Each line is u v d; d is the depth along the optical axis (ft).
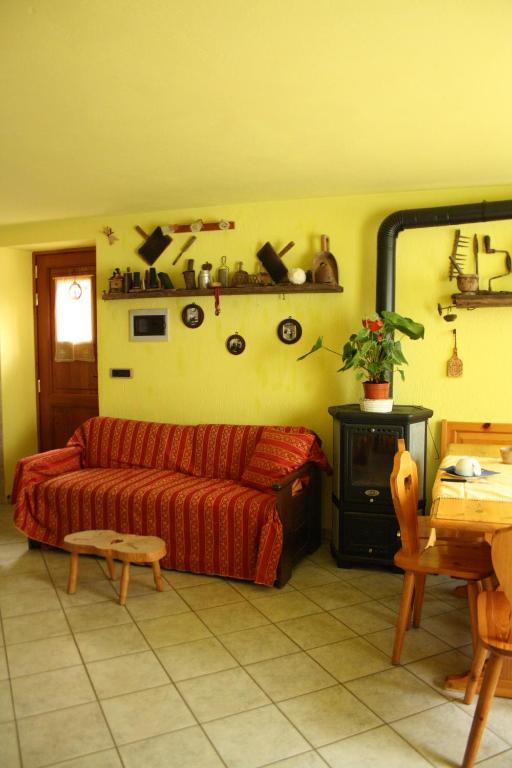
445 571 7.68
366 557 11.65
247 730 6.76
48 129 9.19
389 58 6.91
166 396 14.70
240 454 12.82
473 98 8.04
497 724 6.90
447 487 8.06
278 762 6.23
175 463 13.38
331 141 9.73
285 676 7.89
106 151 10.21
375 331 11.23
